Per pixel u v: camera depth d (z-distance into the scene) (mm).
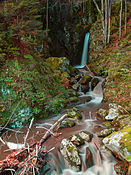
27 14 5520
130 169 2084
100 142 3109
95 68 9297
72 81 7426
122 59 7438
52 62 8086
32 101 4301
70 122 4098
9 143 3037
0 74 4141
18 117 3895
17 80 4324
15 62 4660
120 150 2463
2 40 4746
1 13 4371
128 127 3186
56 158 2658
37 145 2207
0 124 3566
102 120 4383
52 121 4277
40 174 2205
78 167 2516
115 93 5906
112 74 6820
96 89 7141
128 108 4730
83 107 5562
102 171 2543
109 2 9938
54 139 3266
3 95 3945
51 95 5168
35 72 5000
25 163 1850
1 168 1869
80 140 3104
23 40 5594
